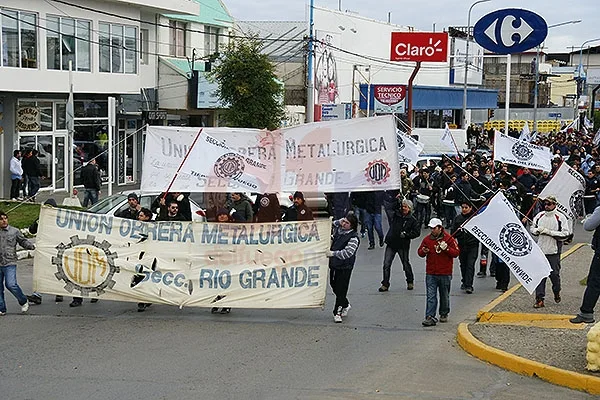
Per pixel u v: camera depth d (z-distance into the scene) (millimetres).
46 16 30141
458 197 22312
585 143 45156
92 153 34344
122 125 36312
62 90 30953
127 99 35312
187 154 14039
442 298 13055
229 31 44000
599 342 9609
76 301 14211
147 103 36719
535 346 10867
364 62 55656
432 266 12852
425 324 12820
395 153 13641
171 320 13172
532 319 12984
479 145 47000
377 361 10680
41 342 11625
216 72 36312
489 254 20594
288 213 17188
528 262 13258
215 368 10258
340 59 52781
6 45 28516
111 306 14305
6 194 29984
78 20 31672
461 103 62406
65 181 32781
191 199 19750
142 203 18141
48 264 13984
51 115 31844
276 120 36656
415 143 23391
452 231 15836
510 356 10344
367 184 13719
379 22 57188
